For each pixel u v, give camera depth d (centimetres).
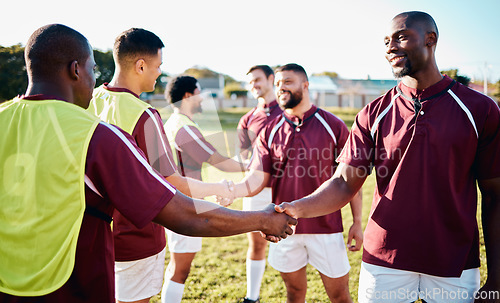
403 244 178
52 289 126
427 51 170
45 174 126
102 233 137
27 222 127
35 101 135
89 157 127
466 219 171
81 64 144
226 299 328
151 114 202
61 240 127
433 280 177
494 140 165
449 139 168
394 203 179
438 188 171
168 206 133
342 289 262
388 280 183
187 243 268
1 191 130
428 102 174
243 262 409
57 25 143
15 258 129
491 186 168
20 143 131
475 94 170
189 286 352
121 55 219
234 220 152
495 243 165
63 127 129
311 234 257
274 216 172
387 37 177
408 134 176
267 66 393
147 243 221
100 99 215
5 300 130
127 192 129
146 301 227
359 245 267
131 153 132
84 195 126
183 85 279
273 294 336
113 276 140
